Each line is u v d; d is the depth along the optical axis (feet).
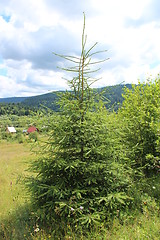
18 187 20.72
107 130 13.10
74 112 12.60
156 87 22.47
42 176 13.03
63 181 12.03
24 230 12.32
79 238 10.84
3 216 14.79
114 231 11.30
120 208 12.99
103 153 12.80
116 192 12.46
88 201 11.85
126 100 23.80
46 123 12.91
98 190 12.69
